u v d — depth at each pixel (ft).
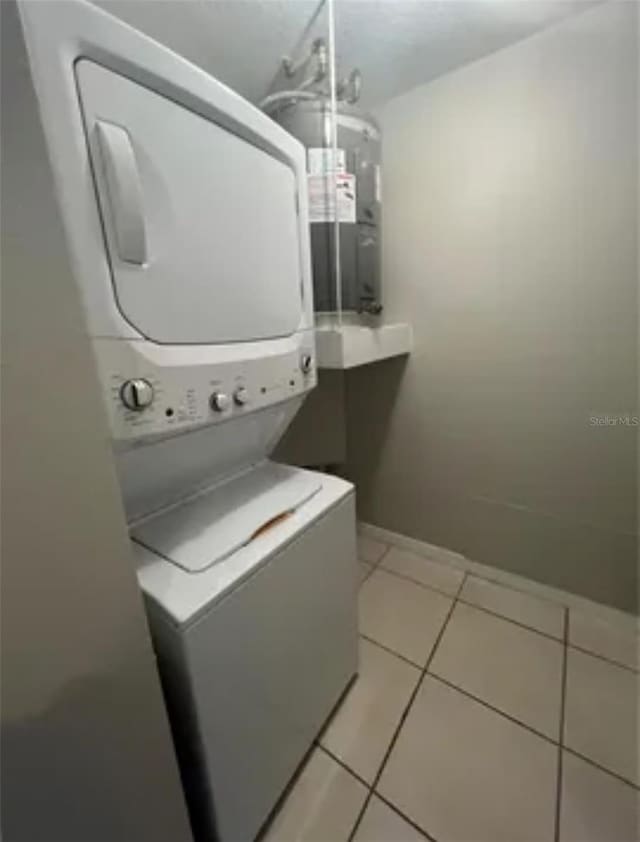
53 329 1.56
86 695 1.81
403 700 4.26
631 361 4.36
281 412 3.92
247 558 2.79
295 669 3.31
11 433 1.46
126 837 2.06
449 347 5.63
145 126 2.26
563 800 3.33
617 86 3.88
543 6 3.88
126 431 2.29
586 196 4.24
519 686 4.36
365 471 7.11
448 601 5.69
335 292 4.57
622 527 4.82
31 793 1.63
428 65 4.66
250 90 4.99
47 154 1.53
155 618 2.41
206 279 2.73
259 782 3.03
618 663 4.56
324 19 3.93
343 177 4.38
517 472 5.47
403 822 3.25
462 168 4.95
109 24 2.03
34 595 1.58
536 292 4.77
